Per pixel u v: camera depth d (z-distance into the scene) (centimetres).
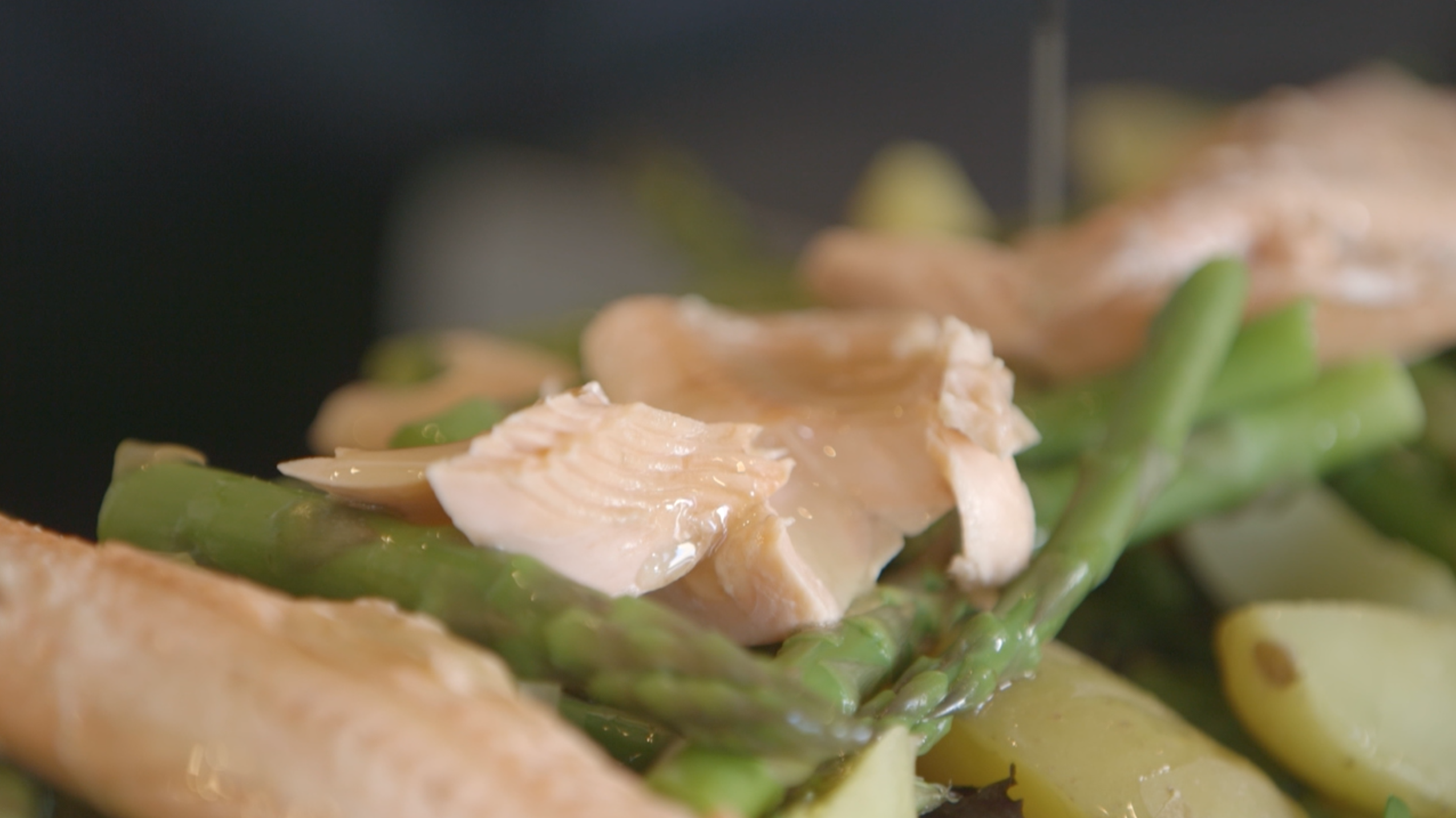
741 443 44
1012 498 46
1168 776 45
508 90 123
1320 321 55
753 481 44
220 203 108
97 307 96
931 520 46
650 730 42
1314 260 58
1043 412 51
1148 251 57
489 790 39
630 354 50
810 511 46
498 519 42
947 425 46
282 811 39
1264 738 48
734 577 44
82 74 104
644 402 48
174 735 40
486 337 65
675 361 49
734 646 41
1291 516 53
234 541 44
